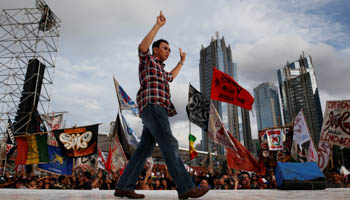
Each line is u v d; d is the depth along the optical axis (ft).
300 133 41.68
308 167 16.75
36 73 70.74
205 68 622.13
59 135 37.65
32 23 83.71
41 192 9.84
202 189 7.47
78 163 49.98
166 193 10.98
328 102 36.99
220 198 7.68
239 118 559.79
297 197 8.06
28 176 47.01
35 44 81.15
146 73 8.35
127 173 8.48
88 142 37.19
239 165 33.50
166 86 8.64
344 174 46.37
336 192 11.03
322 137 36.94
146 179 34.55
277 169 17.12
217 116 31.91
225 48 619.26
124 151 39.91
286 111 529.86
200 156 112.27
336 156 118.52
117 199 7.72
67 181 40.96
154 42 9.39
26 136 38.29
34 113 59.77
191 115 36.24
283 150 49.14
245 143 537.24
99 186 39.81
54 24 86.69
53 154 38.63
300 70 517.55
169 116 8.70
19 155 37.50
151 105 7.93
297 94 507.30
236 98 30.94
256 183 36.55
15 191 10.13
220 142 31.53
